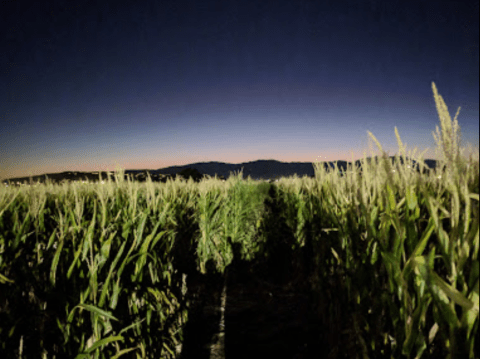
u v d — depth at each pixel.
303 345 2.83
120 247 1.63
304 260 3.92
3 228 1.58
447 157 0.89
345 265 1.71
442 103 0.86
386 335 1.19
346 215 1.65
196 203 4.97
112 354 1.56
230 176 7.35
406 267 0.92
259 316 3.59
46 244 1.69
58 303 1.37
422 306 0.90
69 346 1.34
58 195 2.60
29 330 1.28
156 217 2.54
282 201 6.48
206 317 3.62
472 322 0.74
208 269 4.72
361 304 1.39
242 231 5.98
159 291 2.11
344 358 1.74
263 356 2.71
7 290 1.27
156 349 2.09
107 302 1.56
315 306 2.77
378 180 1.37
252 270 5.47
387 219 1.15
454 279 0.81
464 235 0.82
